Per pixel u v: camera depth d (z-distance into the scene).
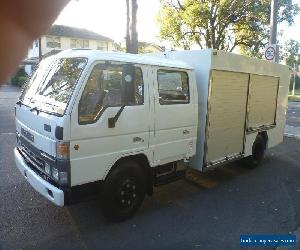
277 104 8.29
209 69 5.59
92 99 4.02
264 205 5.47
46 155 4.07
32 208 4.88
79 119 3.90
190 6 23.31
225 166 7.76
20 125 4.93
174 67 5.06
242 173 7.31
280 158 8.80
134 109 4.45
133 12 10.90
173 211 5.07
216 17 23.66
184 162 5.45
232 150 6.62
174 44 26.19
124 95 4.32
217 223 4.72
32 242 3.98
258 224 4.73
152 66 4.73
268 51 10.90
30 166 4.56
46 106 4.21
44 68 4.97
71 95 3.88
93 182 4.18
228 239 4.26
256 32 25.12
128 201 4.65
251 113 7.12
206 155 5.80
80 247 3.93
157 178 5.04
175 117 5.10
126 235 4.25
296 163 8.33
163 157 4.99
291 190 6.27
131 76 4.28
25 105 4.73
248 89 6.85
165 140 4.98
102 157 4.17
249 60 6.75
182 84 5.26
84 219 4.63
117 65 4.31
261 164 8.15
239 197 5.80
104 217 4.68
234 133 6.59
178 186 6.23
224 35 25.34
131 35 11.02
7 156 7.47
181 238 4.25
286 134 12.11
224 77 6.03
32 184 4.34
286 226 4.68
